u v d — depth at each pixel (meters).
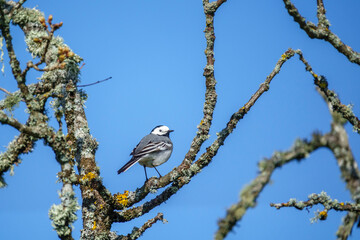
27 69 8.48
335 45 9.38
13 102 9.77
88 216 9.78
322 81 9.45
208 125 10.34
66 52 7.92
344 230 7.27
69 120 10.34
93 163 10.13
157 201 10.14
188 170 10.11
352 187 5.60
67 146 9.12
